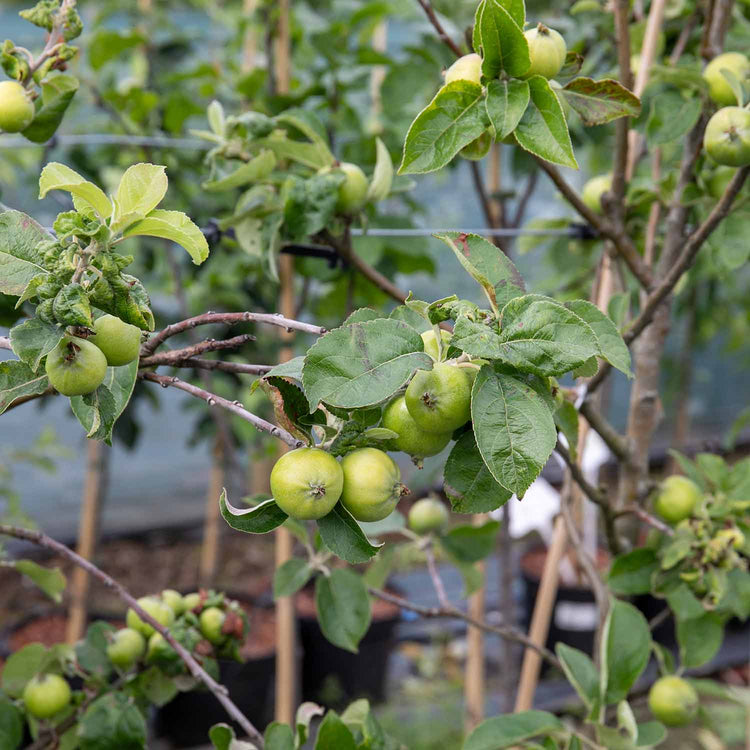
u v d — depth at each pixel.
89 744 1.16
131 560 2.90
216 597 1.25
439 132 0.98
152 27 2.20
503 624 1.75
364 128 2.12
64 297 0.88
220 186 1.28
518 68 0.97
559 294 1.86
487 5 0.96
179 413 3.94
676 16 1.45
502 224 1.89
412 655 2.62
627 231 1.42
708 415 4.45
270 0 1.76
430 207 3.33
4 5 3.01
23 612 2.55
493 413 0.88
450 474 0.92
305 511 0.89
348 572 1.28
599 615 1.32
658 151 1.39
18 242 0.91
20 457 2.32
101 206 0.90
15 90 1.10
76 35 1.12
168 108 1.88
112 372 0.97
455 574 2.83
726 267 1.29
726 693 1.29
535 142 0.98
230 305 2.34
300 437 0.91
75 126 2.03
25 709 1.21
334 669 2.19
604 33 1.65
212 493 2.60
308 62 2.18
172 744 2.00
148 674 1.23
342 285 1.92
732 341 3.11
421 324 0.95
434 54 1.85
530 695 1.44
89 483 2.15
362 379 0.88
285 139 1.29
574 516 1.67
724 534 1.22
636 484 1.29
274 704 2.01
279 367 0.91
